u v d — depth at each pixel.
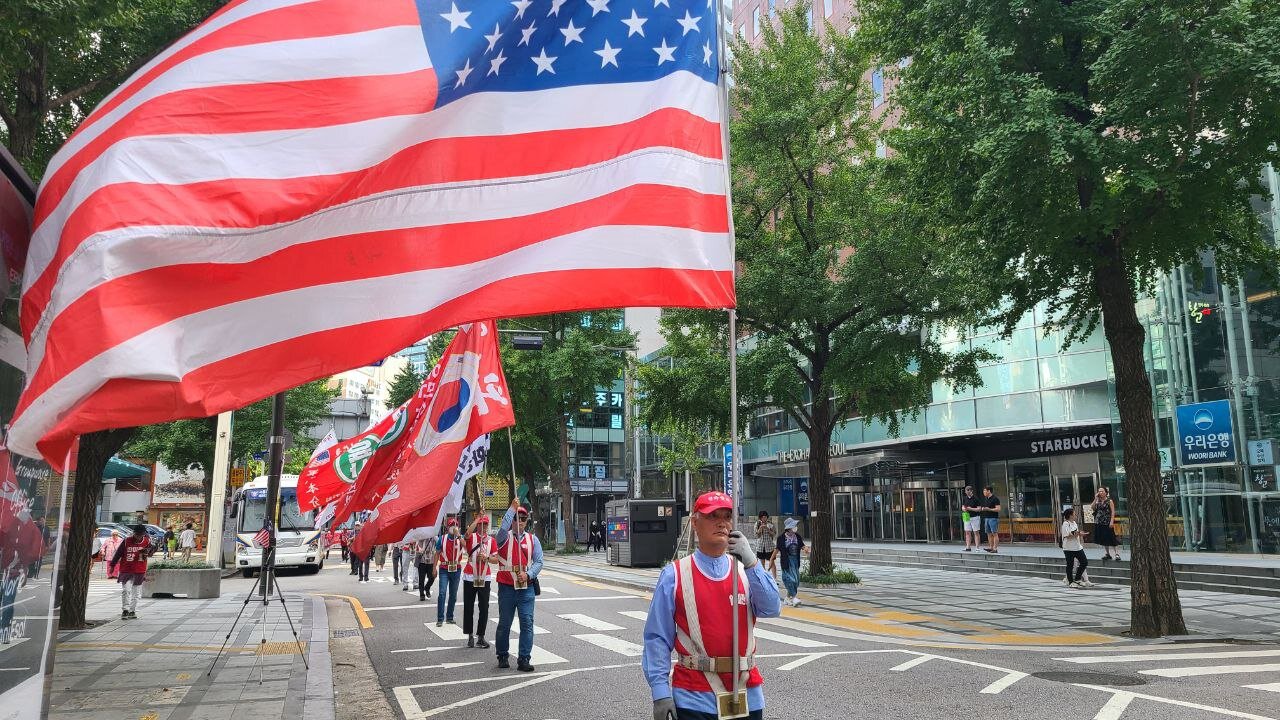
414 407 10.43
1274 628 12.01
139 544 15.16
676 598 3.60
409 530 9.83
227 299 4.04
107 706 7.44
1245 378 21.28
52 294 3.81
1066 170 10.35
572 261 4.73
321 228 4.32
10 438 3.55
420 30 4.77
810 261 19.23
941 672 8.59
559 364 38.09
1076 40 11.89
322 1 4.66
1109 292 12.16
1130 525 11.89
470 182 4.70
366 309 4.32
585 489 59.12
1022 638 11.35
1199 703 7.09
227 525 32.88
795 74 19.69
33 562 4.21
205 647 11.29
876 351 18.05
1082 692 7.56
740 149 19.89
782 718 6.75
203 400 3.88
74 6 7.09
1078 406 25.78
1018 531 30.31
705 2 5.37
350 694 8.21
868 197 18.75
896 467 35.31
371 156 4.46
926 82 12.90
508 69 4.94
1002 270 13.09
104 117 4.24
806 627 12.72
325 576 29.22
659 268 4.84
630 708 7.31
